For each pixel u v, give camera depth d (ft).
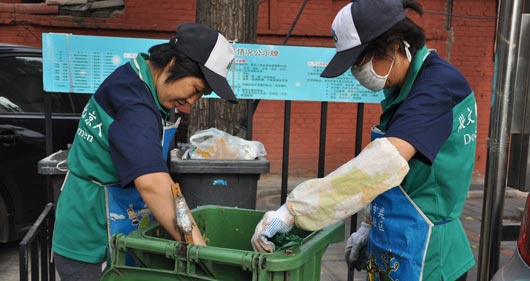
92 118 5.77
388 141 4.84
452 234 5.82
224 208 6.48
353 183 4.81
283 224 4.98
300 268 4.78
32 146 12.51
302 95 8.71
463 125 5.30
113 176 5.93
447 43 23.93
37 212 12.75
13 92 12.73
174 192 5.06
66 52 8.03
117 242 5.01
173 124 6.73
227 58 5.62
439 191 5.50
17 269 12.44
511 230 7.97
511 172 8.40
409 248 5.60
